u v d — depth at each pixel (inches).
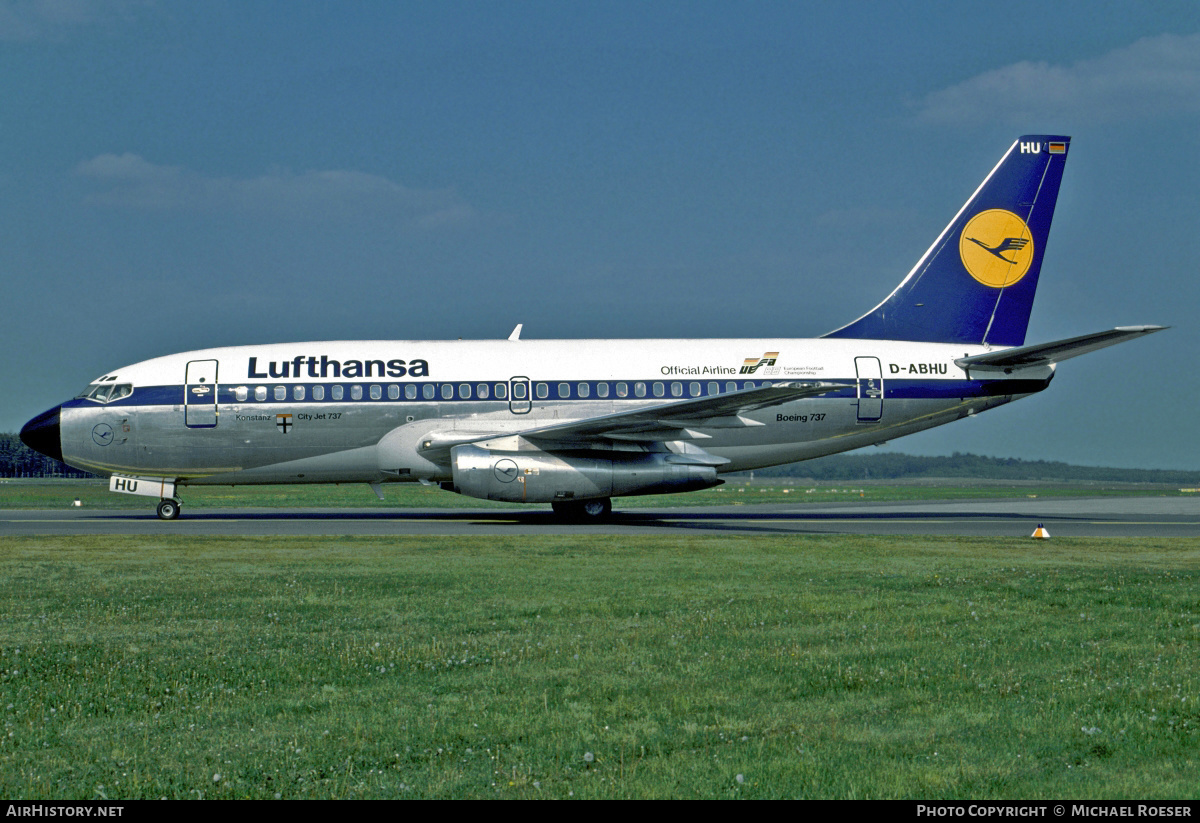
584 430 1943.9
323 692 648.4
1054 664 716.7
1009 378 2165.4
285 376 2047.2
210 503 2955.2
